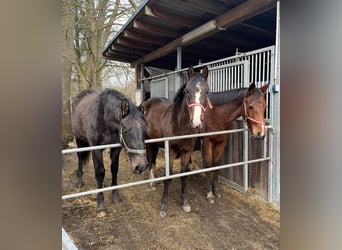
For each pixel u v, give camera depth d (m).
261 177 2.51
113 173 2.35
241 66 2.65
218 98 2.47
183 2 2.82
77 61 6.93
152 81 5.15
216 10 2.96
